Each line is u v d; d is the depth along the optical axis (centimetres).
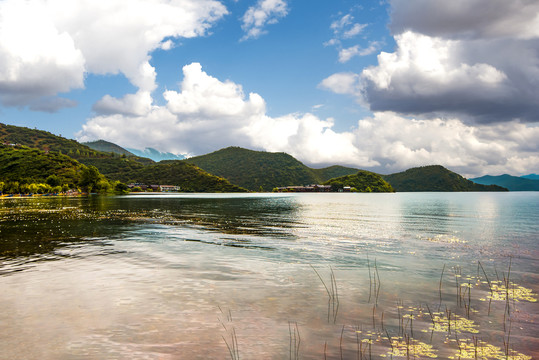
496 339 1006
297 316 1166
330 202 12425
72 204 8769
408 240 2928
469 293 1442
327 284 1564
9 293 1398
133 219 4672
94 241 2762
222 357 871
